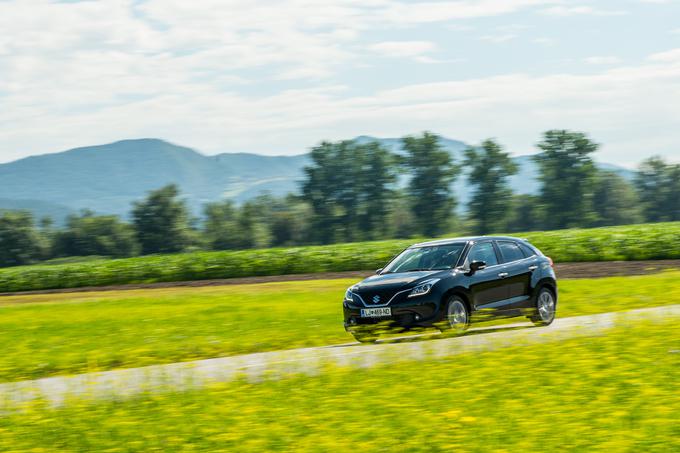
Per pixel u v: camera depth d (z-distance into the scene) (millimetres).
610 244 48375
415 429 9039
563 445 8094
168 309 29328
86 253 181250
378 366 13367
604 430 8523
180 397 11797
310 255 55094
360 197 169875
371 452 8281
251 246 176125
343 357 15219
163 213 174125
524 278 20828
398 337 19922
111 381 13719
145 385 13102
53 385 14484
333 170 170625
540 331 17078
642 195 195625
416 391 11039
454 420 9297
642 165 196500
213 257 57031
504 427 8875
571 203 161625
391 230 169250
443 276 19312
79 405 11664
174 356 18141
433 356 13914
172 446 9062
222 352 18578
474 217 166750
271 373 13305
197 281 51719
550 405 9734
